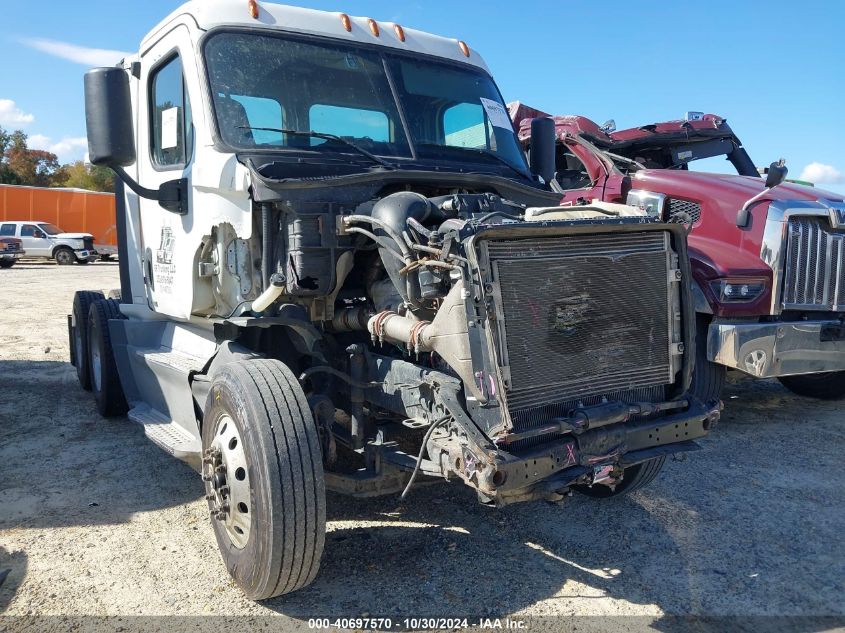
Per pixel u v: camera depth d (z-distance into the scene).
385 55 4.63
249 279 3.89
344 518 4.32
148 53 4.95
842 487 4.90
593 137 7.99
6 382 8.09
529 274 3.09
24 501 4.61
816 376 7.32
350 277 4.06
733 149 8.87
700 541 4.07
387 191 3.92
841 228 6.04
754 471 5.21
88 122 3.75
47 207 33.91
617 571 3.72
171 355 4.86
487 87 5.11
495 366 2.96
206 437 3.62
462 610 3.32
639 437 3.36
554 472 3.09
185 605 3.37
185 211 4.30
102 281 21.28
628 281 3.37
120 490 4.82
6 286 19.59
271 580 3.14
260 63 4.17
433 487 4.82
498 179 4.21
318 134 4.04
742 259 5.89
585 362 3.25
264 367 3.40
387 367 3.60
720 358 5.61
